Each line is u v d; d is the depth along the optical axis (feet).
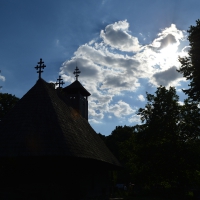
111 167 110.22
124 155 138.82
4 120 66.03
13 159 59.62
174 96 117.70
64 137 63.10
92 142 87.92
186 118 109.91
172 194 123.75
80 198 67.05
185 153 104.78
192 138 108.99
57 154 58.39
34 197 59.21
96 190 86.74
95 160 74.74
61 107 80.48
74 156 60.18
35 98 71.67
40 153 58.08
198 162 102.83
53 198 59.62
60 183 60.90
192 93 86.63
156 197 130.41
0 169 60.13
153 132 112.88
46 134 62.13
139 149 114.11
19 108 68.80
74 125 79.77
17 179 59.88
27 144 59.41
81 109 119.65
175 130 110.93
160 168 109.91
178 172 106.93
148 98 119.65
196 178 111.24
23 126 62.95
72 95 118.62
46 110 68.64
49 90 80.38
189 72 87.76
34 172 60.23
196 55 85.81
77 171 66.03
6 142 60.13
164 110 115.14
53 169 61.05
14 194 59.31
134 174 119.55
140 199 114.93
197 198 113.39
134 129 124.98
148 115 119.03
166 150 105.81
